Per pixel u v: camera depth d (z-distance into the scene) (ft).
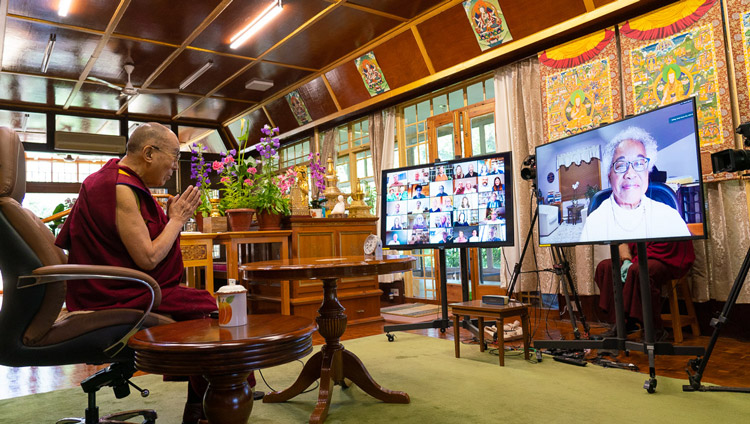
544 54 15.66
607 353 10.46
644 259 8.77
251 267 7.49
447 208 13.00
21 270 5.12
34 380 10.05
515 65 17.15
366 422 6.73
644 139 8.73
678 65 12.66
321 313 7.72
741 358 9.65
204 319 5.56
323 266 6.89
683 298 12.40
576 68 14.87
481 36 16.97
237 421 4.51
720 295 11.95
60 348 5.32
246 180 15.39
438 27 17.90
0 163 5.23
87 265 5.61
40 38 19.06
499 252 18.25
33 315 5.22
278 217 15.55
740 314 11.66
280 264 7.56
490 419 6.63
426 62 19.20
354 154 25.22
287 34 19.30
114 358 5.65
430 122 20.95
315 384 9.08
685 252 11.36
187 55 21.24
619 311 9.45
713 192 12.16
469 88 19.60
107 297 5.79
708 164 12.05
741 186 11.68
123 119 29.86
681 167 8.04
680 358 9.92
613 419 6.48
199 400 6.45
